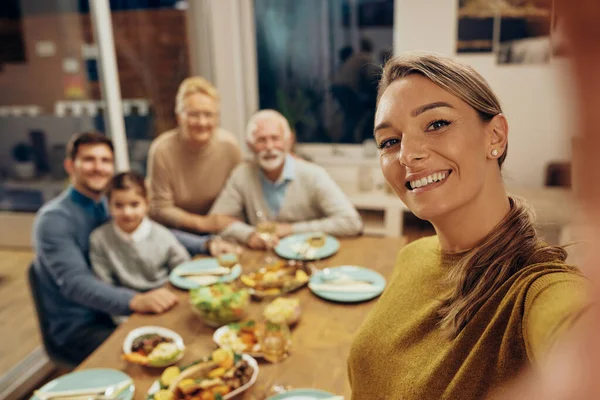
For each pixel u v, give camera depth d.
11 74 3.70
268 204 2.46
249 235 2.19
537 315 0.49
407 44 3.27
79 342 1.85
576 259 0.13
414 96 0.64
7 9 3.58
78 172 1.96
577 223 0.12
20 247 3.79
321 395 1.08
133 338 1.36
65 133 3.71
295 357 1.26
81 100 3.55
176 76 3.62
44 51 3.57
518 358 0.53
